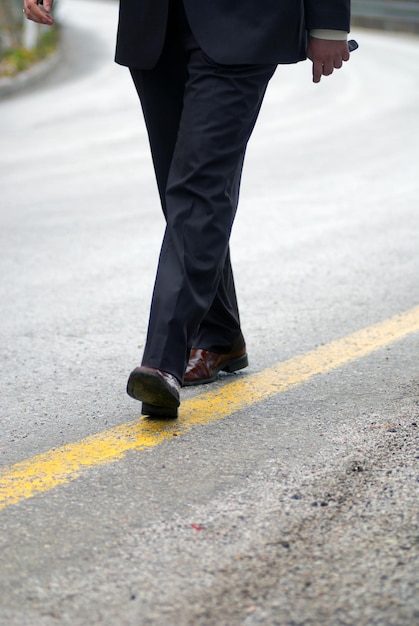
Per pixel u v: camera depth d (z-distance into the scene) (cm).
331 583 393
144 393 563
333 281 995
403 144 2116
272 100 3225
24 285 1017
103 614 377
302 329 819
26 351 780
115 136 2402
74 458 540
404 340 774
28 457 546
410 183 1631
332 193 1556
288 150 2083
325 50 576
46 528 452
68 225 1348
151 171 1859
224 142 550
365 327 819
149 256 1149
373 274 1020
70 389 679
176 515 461
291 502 470
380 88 3484
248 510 463
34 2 609
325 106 3003
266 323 843
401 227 1273
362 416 591
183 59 575
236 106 548
